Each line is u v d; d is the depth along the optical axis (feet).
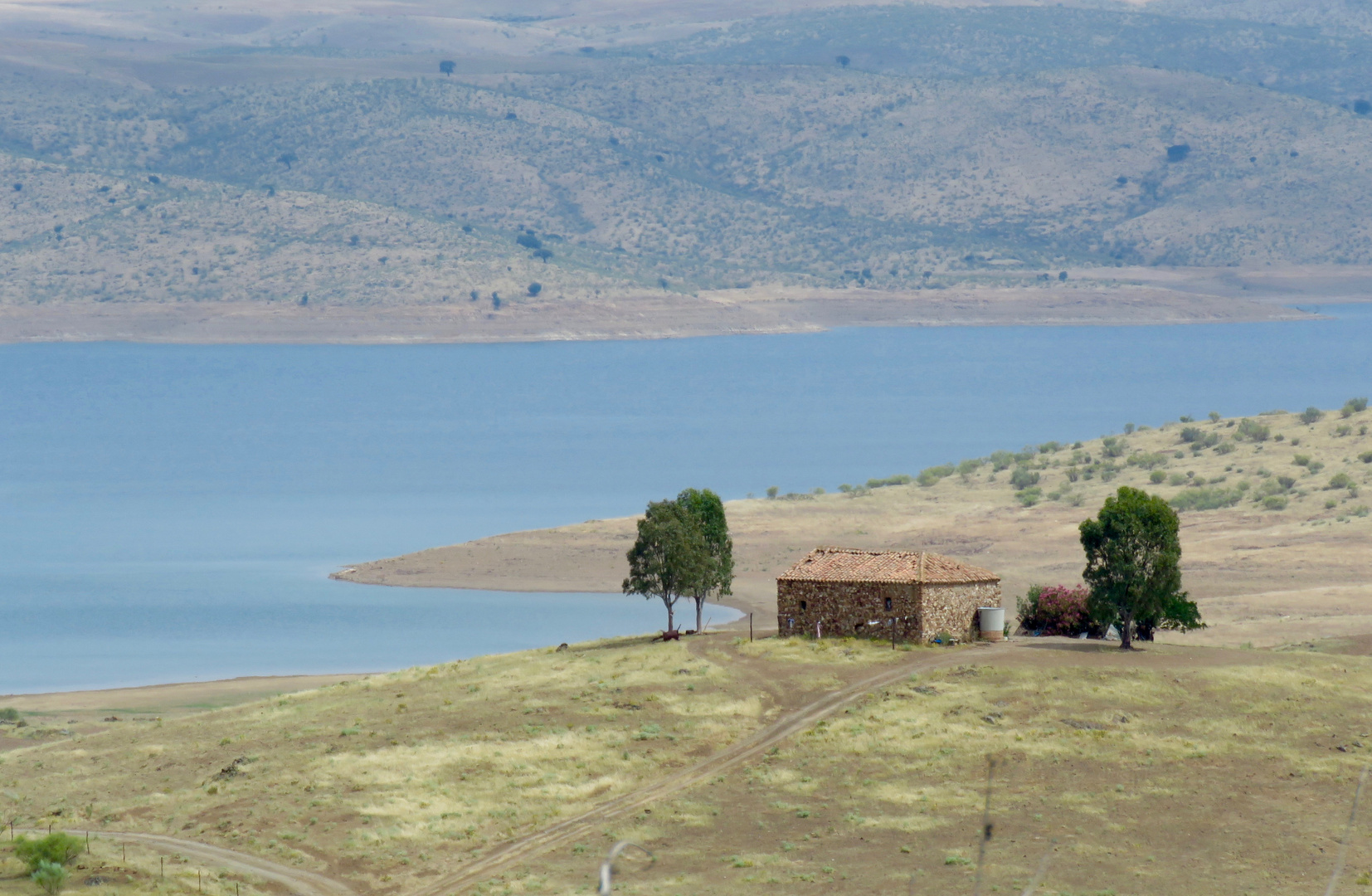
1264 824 534.37
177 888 495.00
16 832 569.64
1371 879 483.92
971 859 508.94
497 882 502.79
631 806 579.48
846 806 563.89
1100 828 534.37
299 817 572.10
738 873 506.07
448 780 607.78
